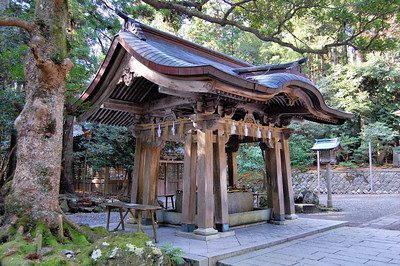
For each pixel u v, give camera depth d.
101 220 8.78
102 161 14.34
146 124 7.02
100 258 3.36
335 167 19.16
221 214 5.87
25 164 4.17
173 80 4.89
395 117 18.33
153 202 6.86
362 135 18.34
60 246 3.74
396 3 6.37
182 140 6.16
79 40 11.04
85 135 14.38
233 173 8.53
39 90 4.29
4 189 5.83
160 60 4.89
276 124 7.62
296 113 7.04
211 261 4.24
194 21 16.91
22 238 3.68
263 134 7.14
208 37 19.28
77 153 14.33
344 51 22.30
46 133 4.25
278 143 7.62
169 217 6.79
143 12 11.58
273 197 7.41
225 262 4.25
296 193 13.65
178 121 6.22
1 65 6.61
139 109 7.06
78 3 10.98
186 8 6.44
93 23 11.30
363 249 5.02
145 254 3.52
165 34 6.68
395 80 18.67
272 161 7.52
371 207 11.84
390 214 9.98
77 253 3.61
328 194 11.24
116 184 15.92
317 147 11.30
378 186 17.08
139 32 6.00
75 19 11.41
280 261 4.30
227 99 5.82
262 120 7.29
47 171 4.21
